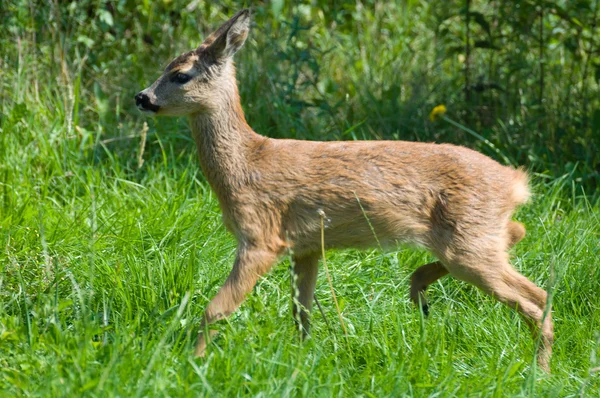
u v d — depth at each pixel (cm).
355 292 1020
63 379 707
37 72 1404
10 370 732
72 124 1337
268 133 1401
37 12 1451
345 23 1712
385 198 921
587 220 1170
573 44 1513
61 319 880
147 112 938
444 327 899
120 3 1544
